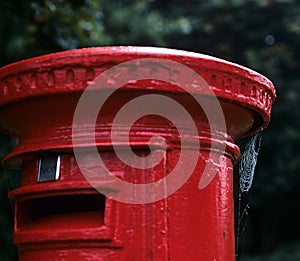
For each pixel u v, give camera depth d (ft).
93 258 4.94
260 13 41.83
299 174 40.65
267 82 5.74
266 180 40.83
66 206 5.56
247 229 44.52
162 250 4.95
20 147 5.54
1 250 31.73
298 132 40.57
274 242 44.21
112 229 4.94
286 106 40.55
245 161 6.82
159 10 45.16
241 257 38.96
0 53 29.94
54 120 5.27
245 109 5.62
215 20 42.32
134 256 4.93
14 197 5.52
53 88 5.02
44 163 5.32
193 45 42.93
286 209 43.96
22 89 5.18
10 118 5.67
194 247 5.10
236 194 7.08
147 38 40.75
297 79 42.34
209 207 5.28
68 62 4.98
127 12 41.27
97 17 25.45
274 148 40.88
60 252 5.04
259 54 41.19
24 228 5.42
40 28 23.04
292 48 42.93
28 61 5.13
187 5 44.27
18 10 22.59
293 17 41.29
